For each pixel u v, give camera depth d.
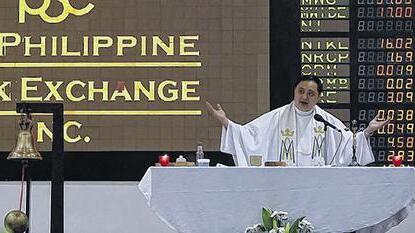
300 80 15.66
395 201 13.16
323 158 15.55
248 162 15.28
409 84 19.11
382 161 19.02
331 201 13.14
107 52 19.42
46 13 19.58
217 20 19.42
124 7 19.48
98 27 19.44
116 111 19.39
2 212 19.06
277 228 12.61
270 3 19.41
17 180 19.39
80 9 19.52
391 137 19.05
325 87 19.16
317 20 19.27
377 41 19.17
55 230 13.30
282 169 13.11
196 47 19.41
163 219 13.05
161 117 19.38
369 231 13.89
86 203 19.28
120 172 19.50
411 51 19.16
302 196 13.13
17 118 19.34
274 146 15.59
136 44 19.42
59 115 13.27
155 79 19.41
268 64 19.38
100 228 19.23
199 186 13.08
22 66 19.42
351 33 19.19
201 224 13.10
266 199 13.11
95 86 19.39
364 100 19.11
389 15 19.19
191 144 19.34
